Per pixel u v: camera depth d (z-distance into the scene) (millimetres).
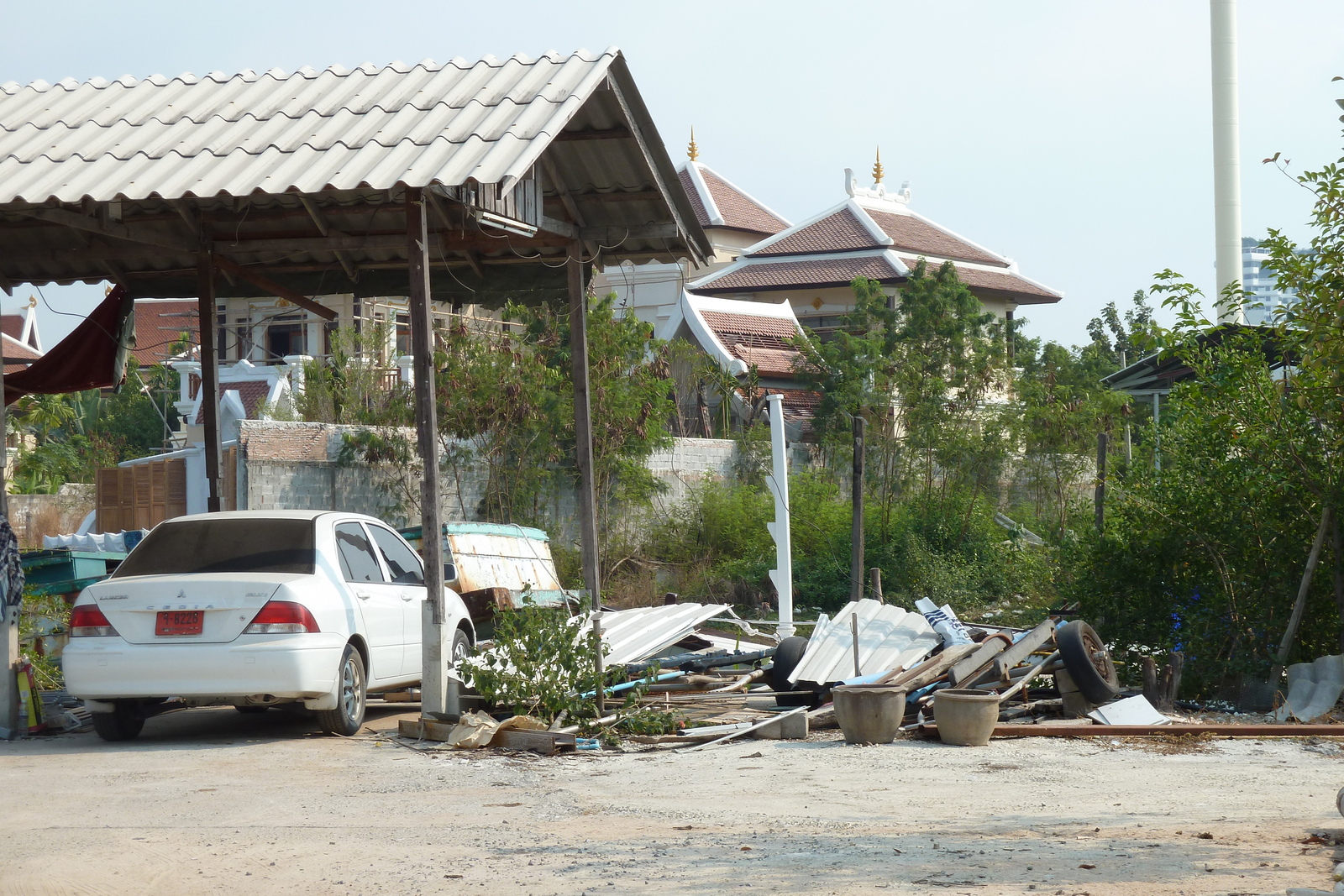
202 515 15070
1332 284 15289
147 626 13398
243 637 13297
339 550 14906
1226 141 52250
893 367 41281
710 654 20016
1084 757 12828
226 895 7758
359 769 12289
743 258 65812
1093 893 7328
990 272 66875
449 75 17141
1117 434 40656
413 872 8242
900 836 9094
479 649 17422
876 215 67125
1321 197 15008
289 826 9672
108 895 7793
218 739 14320
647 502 36219
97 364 21984
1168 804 10367
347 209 17859
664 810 10305
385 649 15258
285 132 15852
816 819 9828
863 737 13836
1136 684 17547
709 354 49719
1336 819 9641
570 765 12656
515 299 21312
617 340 37094
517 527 24859
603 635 18828
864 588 34469
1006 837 9023
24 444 60938
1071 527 29688
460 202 15062
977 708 13617
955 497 38719
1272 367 17859
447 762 12680
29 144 15836
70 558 18859
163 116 16500
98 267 20984
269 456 30812
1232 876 7730
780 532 22359
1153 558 17484
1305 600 16609
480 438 34531
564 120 15344
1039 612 26312
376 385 40375
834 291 63625
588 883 7836
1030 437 40969
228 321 56969
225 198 15117
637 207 19234
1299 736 14070
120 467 34219
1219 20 52250
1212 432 17250
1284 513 16922
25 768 12484
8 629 14922
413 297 14812
